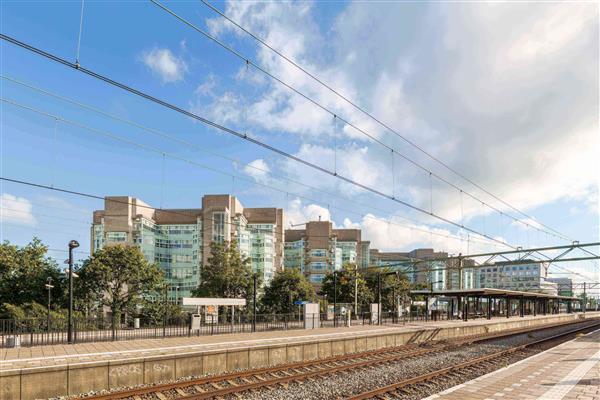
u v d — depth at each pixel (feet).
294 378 53.57
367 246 426.92
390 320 150.61
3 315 123.65
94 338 78.13
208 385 50.47
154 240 293.43
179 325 102.12
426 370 63.67
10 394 42.42
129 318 147.54
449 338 114.52
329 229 368.07
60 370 45.83
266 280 322.55
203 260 292.81
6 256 137.18
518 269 420.77
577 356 68.64
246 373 55.83
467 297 164.96
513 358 74.79
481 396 41.60
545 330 153.58
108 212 282.97
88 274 149.69
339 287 226.99
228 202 300.81
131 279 157.58
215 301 121.49
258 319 118.93
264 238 327.26
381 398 45.27
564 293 397.60
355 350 83.15
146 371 52.42
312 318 111.14
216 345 66.74
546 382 47.67
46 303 141.79
